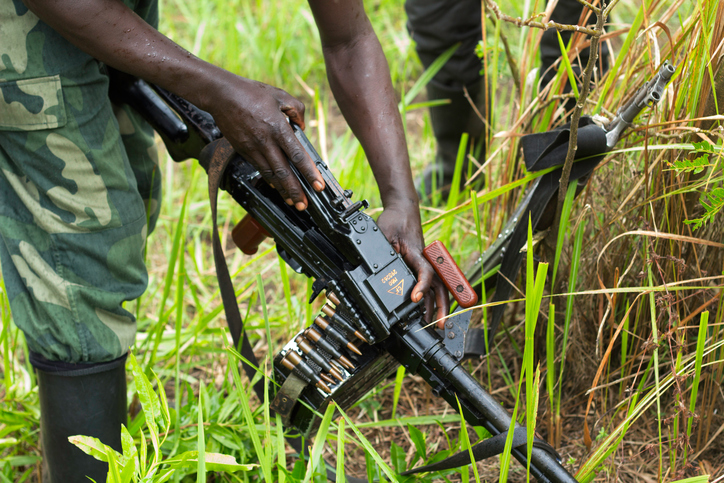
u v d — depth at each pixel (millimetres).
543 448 1175
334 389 1290
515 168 1881
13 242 1330
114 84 1467
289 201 1253
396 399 1633
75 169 1261
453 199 1980
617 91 1646
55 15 1098
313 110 3412
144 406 1218
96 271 1343
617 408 1482
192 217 2703
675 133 1400
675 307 1512
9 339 1965
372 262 1216
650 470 1514
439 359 1227
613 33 1612
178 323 1709
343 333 1271
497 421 1188
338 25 1381
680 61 1500
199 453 1123
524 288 1760
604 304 1619
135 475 1165
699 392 1584
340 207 1222
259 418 1637
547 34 1954
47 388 1377
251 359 1576
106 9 1116
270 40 3721
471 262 1960
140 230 1410
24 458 1596
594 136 1335
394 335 1267
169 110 1466
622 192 1583
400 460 1482
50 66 1187
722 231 1425
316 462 1217
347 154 2809
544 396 1729
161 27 3980
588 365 1682
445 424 1744
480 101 2430
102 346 1354
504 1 3320
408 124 3281
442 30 2227
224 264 1432
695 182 1368
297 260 1359
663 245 1496
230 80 1172
